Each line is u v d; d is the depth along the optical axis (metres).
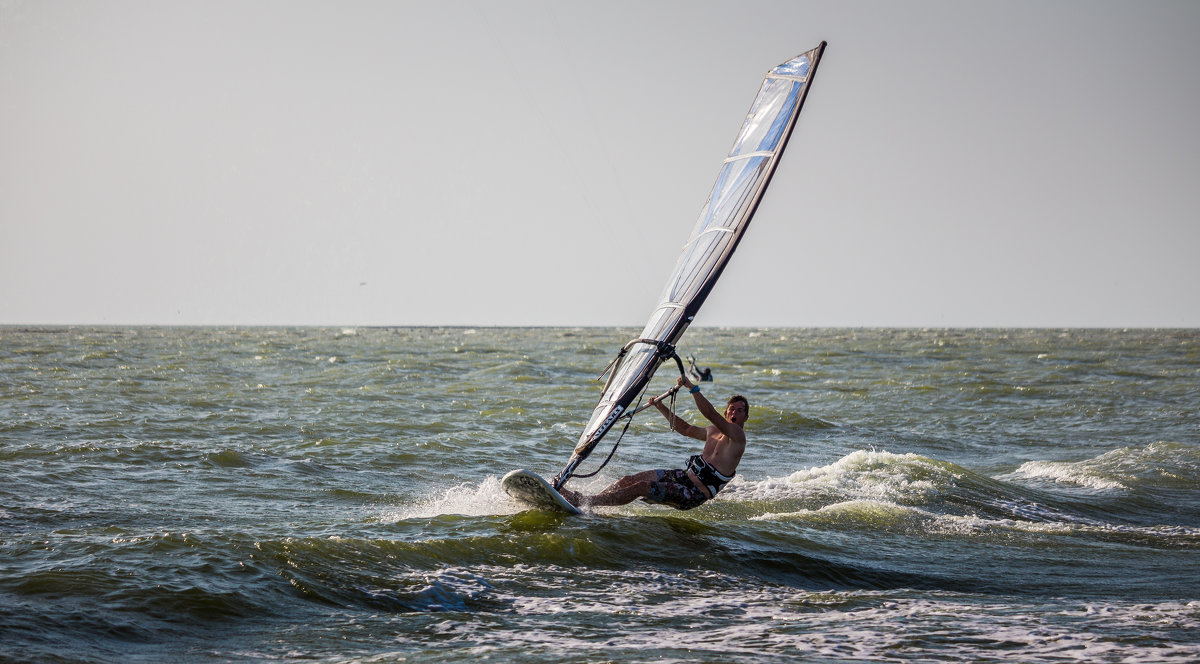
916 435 77.44
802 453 65.31
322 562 29.94
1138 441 76.06
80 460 51.06
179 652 22.36
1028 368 165.50
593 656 22.36
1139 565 35.62
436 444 62.72
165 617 24.62
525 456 59.62
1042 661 22.19
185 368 134.75
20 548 30.45
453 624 25.33
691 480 37.22
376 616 25.92
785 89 38.47
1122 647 23.47
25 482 44.19
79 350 186.75
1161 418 90.38
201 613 25.11
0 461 49.50
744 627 25.50
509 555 32.66
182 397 90.25
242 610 25.62
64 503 40.09
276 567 29.08
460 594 28.33
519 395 99.75
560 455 60.69
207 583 27.17
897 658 22.42
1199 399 106.38
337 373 129.75
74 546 30.75
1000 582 32.47
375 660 21.91
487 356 189.12
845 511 43.41
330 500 43.81
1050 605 28.78
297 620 25.20
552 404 90.69
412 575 29.72
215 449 56.81
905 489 48.88
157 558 29.30
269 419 74.88
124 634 23.27
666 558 33.47
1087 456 68.19
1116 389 118.56
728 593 29.75
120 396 89.12
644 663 21.77
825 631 25.08
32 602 24.78
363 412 81.44
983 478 52.34
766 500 45.72
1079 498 50.75
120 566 28.28
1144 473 57.84
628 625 25.59
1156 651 23.05
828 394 109.88
